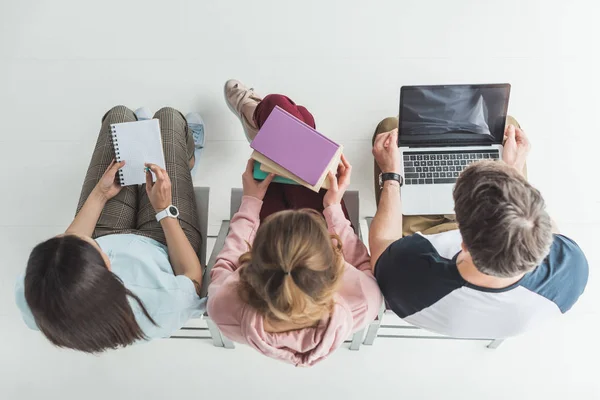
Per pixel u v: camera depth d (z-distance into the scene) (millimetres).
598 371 1749
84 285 889
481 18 2055
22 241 1903
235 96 1838
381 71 2020
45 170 1960
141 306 1052
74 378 1756
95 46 2045
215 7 2064
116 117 1539
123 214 1376
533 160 1957
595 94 2000
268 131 1227
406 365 1757
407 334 1794
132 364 1767
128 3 2064
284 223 816
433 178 1544
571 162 1953
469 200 906
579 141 1968
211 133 1979
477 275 982
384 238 1246
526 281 1009
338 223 1230
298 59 2027
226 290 992
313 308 835
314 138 1215
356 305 1041
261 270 810
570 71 2014
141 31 2053
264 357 1766
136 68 2027
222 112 1995
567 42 2035
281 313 818
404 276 1079
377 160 1464
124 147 1363
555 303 1043
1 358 1773
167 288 1108
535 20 2053
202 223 1463
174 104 2002
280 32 2051
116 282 950
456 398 1720
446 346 1777
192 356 1771
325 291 830
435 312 1071
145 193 1396
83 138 1984
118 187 1353
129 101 2006
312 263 796
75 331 924
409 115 1500
